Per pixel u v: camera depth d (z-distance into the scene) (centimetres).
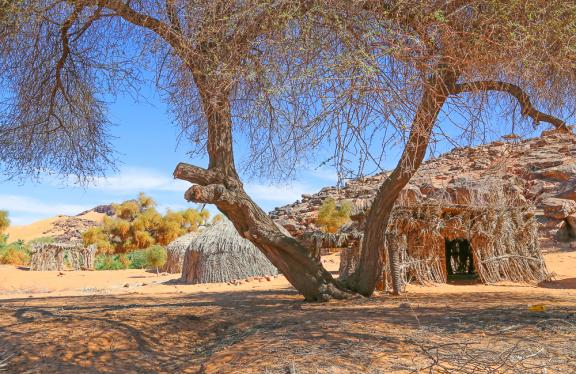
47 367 458
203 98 691
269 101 591
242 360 428
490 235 1295
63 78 928
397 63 471
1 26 706
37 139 945
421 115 470
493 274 1298
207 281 1606
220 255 1620
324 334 495
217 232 1691
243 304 846
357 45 464
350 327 526
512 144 676
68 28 819
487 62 539
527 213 1376
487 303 778
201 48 634
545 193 2947
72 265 2747
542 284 1267
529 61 516
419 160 747
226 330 607
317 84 449
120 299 1008
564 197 2794
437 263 1273
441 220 1256
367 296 911
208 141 798
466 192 1689
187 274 1684
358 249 1095
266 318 638
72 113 959
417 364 378
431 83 516
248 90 646
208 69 611
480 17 516
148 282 1822
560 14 516
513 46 502
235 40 547
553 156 3391
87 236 3606
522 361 375
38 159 949
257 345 474
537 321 531
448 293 1029
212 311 737
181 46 613
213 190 784
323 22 495
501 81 627
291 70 494
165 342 554
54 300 1010
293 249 855
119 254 3531
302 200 5006
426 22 500
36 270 2512
